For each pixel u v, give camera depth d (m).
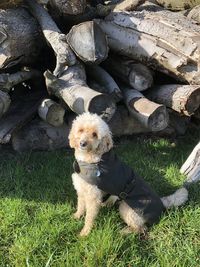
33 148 1.75
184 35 1.64
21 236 1.31
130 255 1.26
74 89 1.56
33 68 1.88
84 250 1.27
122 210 1.36
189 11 2.05
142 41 1.70
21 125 1.68
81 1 1.72
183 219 1.39
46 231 1.33
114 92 1.69
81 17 1.86
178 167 1.69
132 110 1.69
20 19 1.72
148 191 1.37
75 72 1.61
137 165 1.68
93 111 1.51
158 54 1.66
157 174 1.63
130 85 1.75
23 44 1.70
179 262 1.24
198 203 1.46
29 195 1.49
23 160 1.69
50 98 1.72
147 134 1.91
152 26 1.70
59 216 1.40
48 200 1.48
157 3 2.16
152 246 1.30
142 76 1.72
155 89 1.81
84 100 1.51
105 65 1.86
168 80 1.87
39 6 1.77
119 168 1.33
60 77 1.61
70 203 1.47
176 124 1.91
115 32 1.78
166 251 1.28
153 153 1.79
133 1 1.85
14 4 1.74
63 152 1.76
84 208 1.40
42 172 1.62
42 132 1.73
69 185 1.55
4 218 1.38
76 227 1.36
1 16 1.67
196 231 1.35
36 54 1.83
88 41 1.55
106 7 1.85
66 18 1.87
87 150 1.28
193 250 1.28
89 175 1.30
